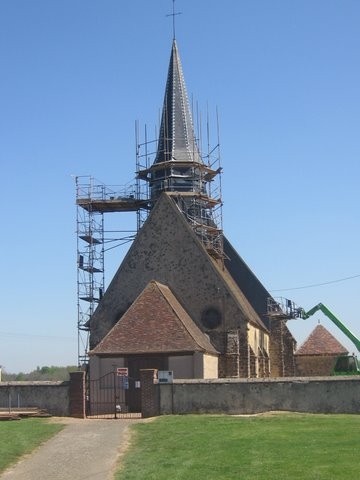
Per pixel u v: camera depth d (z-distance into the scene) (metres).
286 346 55.41
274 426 25.67
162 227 48.41
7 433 26.25
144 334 40.75
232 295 46.16
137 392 39.03
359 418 27.86
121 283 48.44
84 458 21.09
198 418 29.59
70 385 33.81
